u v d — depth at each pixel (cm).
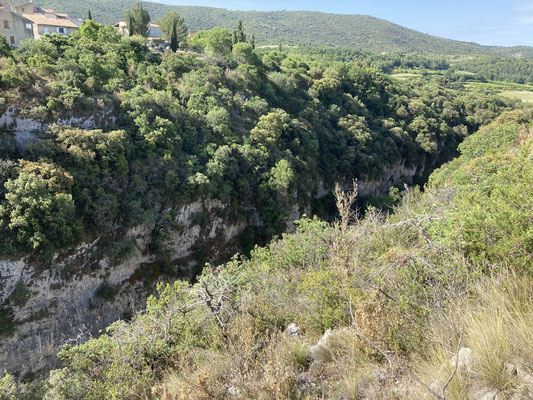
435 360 346
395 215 963
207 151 3147
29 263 2027
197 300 728
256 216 3466
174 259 2838
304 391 390
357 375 382
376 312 424
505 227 482
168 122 2978
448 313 398
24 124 2388
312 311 570
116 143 2564
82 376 655
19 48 3381
